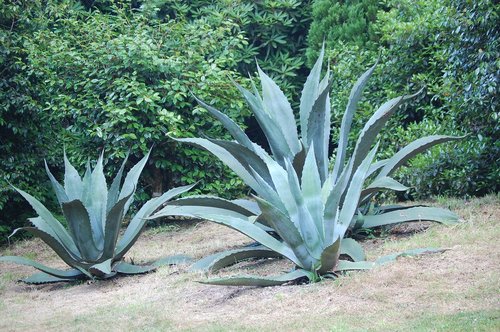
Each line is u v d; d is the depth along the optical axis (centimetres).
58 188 856
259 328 565
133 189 809
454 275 621
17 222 1197
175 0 1464
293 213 692
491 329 495
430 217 784
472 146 909
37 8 1221
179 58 1148
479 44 891
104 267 793
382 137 1041
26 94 1155
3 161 1156
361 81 780
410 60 1069
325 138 805
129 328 616
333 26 1320
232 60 1200
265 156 727
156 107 1134
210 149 822
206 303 663
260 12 1491
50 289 838
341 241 709
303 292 636
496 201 866
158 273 809
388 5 1180
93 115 1133
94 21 1194
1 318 700
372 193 812
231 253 743
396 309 569
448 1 935
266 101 847
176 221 1179
